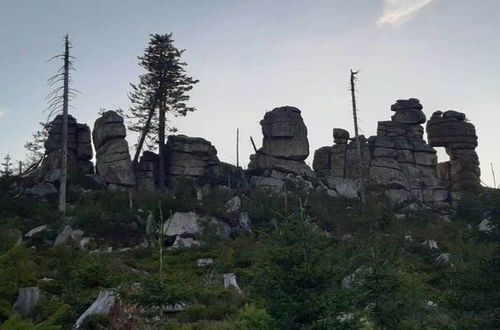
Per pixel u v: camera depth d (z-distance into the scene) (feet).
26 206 125.59
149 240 113.29
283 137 180.55
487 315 45.60
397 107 192.75
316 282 41.09
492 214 49.85
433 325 51.88
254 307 54.29
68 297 60.85
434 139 192.34
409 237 117.91
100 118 166.81
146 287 47.21
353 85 172.45
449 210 166.09
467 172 184.34
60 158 157.38
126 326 52.08
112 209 128.06
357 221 128.88
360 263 52.21
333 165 180.24
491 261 46.80
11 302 60.08
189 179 159.22
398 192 169.99
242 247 106.42
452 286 48.80
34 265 77.41
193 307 61.52
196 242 114.32
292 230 43.50
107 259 80.53
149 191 151.23
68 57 143.33
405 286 51.93
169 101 179.32
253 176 169.48
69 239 107.14
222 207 135.64
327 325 38.63
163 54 183.83
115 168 156.87
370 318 47.11
